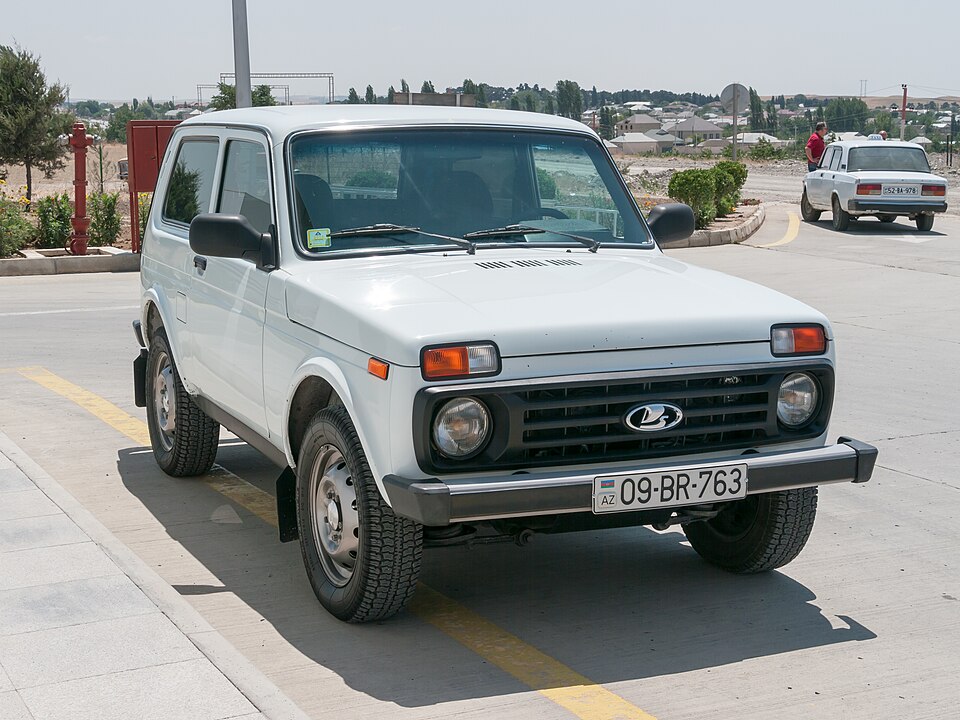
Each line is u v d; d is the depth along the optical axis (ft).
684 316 15.71
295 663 15.24
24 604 15.90
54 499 20.45
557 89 291.38
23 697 13.28
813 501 17.71
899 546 20.21
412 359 14.56
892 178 73.31
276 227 18.28
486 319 15.08
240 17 52.70
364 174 18.66
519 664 15.29
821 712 13.96
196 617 15.57
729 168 89.40
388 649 15.72
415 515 14.40
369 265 17.76
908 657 15.61
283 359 17.58
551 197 19.76
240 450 26.40
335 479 16.43
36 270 56.39
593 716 13.79
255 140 19.69
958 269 57.00
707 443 15.98
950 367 35.14
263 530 20.80
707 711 13.96
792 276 54.65
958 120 226.99
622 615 17.06
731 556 18.65
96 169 116.67
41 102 106.52
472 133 19.65
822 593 17.99
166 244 23.11
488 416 14.88
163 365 24.00
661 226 20.33
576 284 16.76
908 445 26.68
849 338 39.68
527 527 15.80
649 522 16.34
